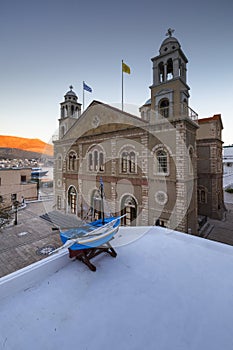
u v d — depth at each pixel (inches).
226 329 86.3
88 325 88.1
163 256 157.2
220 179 804.0
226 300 105.9
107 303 103.1
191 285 119.3
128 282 122.1
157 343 78.7
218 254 161.3
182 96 480.7
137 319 92.0
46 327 86.9
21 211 794.8
